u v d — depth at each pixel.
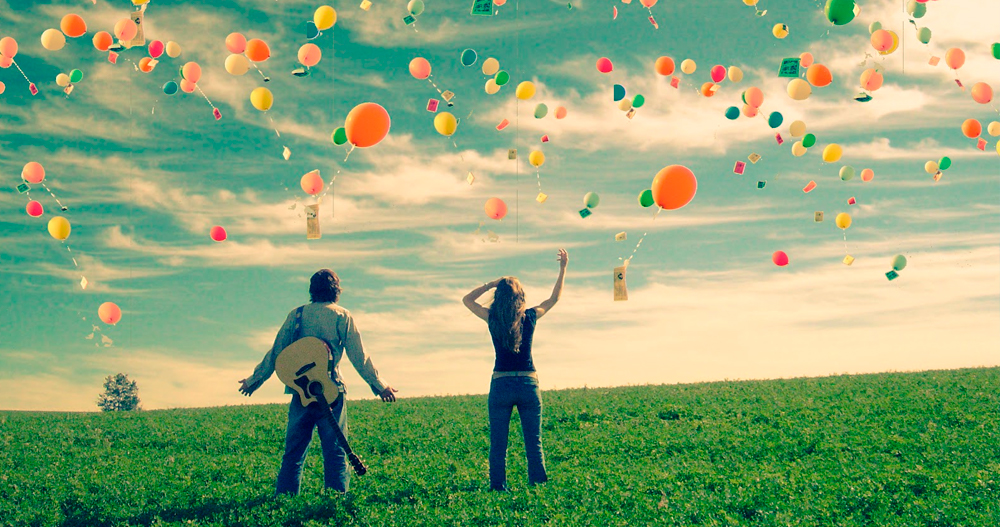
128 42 11.45
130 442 13.64
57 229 11.32
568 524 6.04
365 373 7.07
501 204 11.48
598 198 11.45
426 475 8.34
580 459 10.01
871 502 6.73
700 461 9.52
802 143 12.91
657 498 7.25
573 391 22.39
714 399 17.66
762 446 10.42
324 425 7.06
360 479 8.09
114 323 11.52
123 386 39.06
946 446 9.65
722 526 6.12
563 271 7.69
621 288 8.66
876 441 10.29
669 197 9.02
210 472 9.36
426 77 11.95
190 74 11.85
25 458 11.27
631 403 17.50
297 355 6.88
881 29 11.31
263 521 6.30
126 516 6.79
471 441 12.05
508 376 7.34
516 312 7.27
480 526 6.14
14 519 6.78
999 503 6.57
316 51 11.03
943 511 6.27
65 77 12.04
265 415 18.38
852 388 18.39
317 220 9.82
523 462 9.36
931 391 16.52
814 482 7.64
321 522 6.22
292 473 7.01
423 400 21.88
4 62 11.73
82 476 9.07
